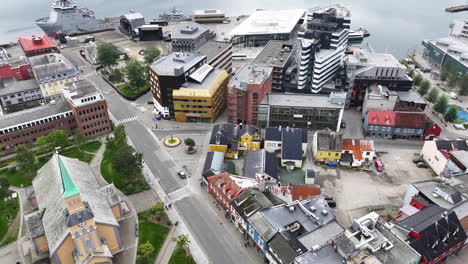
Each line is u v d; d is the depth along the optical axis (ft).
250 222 295.28
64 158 331.98
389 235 273.95
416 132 454.81
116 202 313.73
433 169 403.95
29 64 610.65
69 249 262.06
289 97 487.20
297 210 313.32
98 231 265.54
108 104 555.28
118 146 410.52
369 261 249.14
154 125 497.05
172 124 499.92
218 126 439.63
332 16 545.85
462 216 299.99
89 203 282.77
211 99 480.23
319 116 468.34
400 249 261.44
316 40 537.65
